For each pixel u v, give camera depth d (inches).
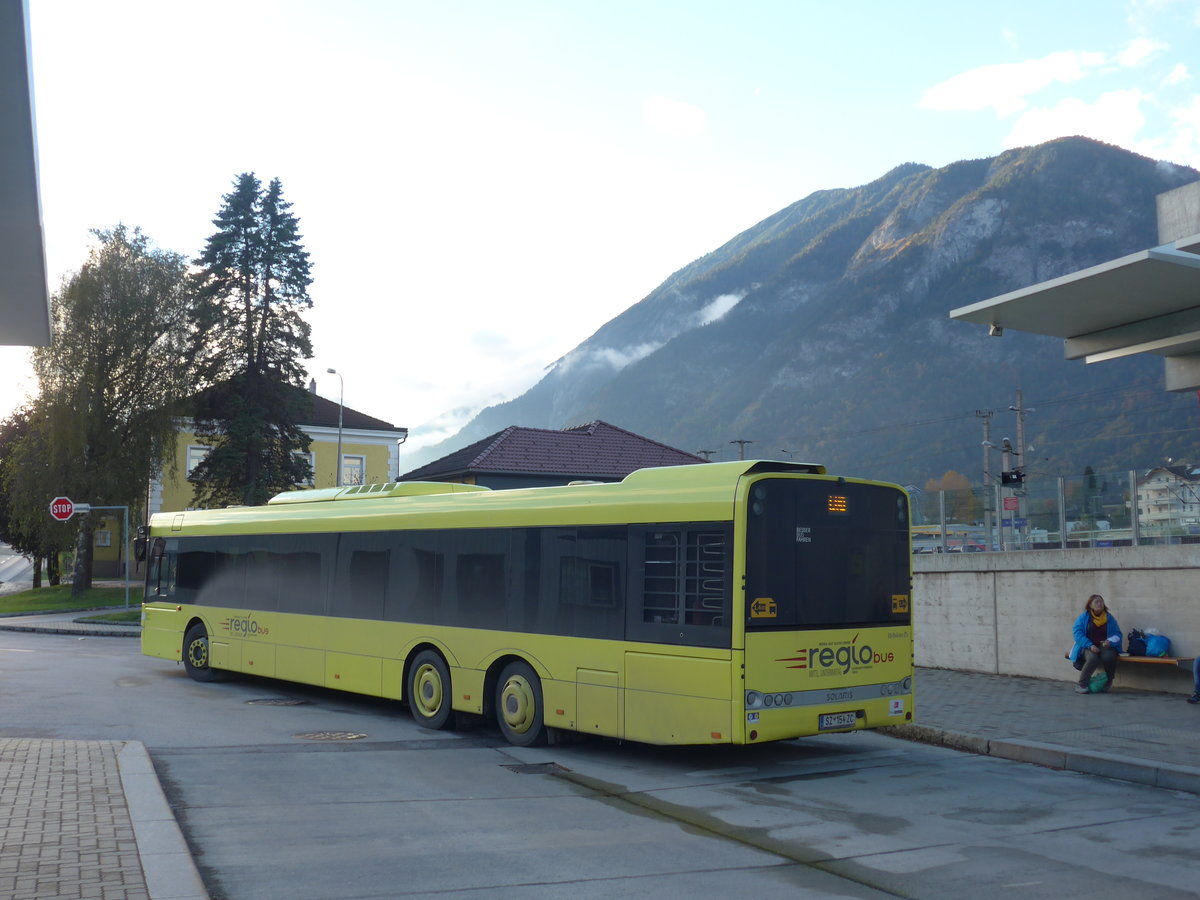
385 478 2517.2
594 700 431.2
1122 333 746.2
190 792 348.5
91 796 313.9
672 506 411.5
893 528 435.5
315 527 611.2
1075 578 663.1
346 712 576.7
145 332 1779.0
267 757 421.7
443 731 511.8
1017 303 691.4
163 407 1759.4
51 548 1977.1
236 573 679.1
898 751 464.4
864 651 417.4
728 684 380.8
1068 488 691.4
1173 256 591.8
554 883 250.5
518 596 473.7
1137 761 396.5
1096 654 600.1
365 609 563.8
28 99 296.7
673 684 399.9
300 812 322.3
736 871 263.9
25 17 258.7
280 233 1914.4
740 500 389.1
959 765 428.5
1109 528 664.4
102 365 1747.0
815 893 245.1
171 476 1841.8
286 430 1910.7
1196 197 847.1
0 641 1122.7
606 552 435.5
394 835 295.7
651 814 332.2
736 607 382.0
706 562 395.5
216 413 1883.6
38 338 597.0
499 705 478.9
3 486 2074.3
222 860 265.7
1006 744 446.0
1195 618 593.0
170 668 805.2
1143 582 621.6
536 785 378.9
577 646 441.1
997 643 714.2
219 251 1898.4
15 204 380.5
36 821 282.0
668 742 399.5
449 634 507.5
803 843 294.5
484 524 498.0
